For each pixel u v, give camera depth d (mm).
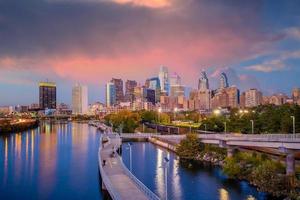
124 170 116500
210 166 139125
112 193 90125
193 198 95500
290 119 163000
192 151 160000
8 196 106125
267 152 138625
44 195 106625
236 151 146000
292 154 110250
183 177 120688
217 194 98375
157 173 128250
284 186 94250
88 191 110375
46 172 139625
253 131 176250
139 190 91250
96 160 167375
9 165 156125
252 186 104625
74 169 145000
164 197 96812
